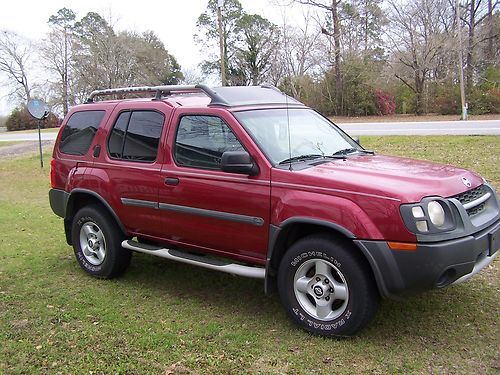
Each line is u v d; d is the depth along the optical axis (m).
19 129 51.59
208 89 4.79
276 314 4.55
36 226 8.57
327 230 4.02
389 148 15.40
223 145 4.51
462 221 3.75
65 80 59.25
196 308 4.75
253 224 4.28
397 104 36.66
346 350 3.83
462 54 33.53
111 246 5.49
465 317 4.30
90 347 4.02
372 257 3.67
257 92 5.20
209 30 48.34
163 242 5.09
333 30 37.03
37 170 17.05
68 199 5.86
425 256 3.58
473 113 31.27
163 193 4.87
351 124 26.11
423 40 35.25
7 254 6.77
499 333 4.00
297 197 4.00
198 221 4.66
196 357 3.81
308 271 4.14
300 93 37.66
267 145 4.39
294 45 38.06
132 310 4.74
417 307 4.52
